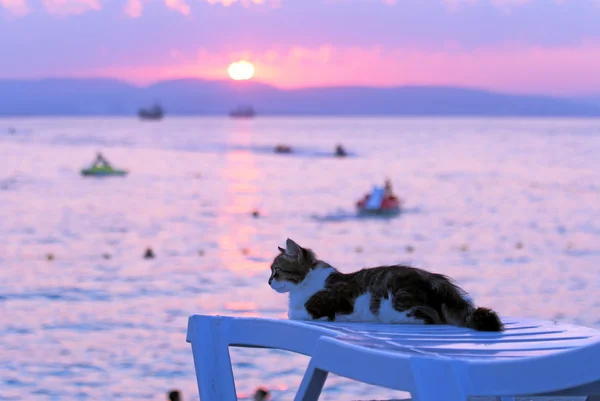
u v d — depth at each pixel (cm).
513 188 4888
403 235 2905
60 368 1104
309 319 534
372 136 16638
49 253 2352
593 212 3650
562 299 1719
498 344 380
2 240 2614
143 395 980
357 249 2575
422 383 302
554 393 385
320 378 362
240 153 9106
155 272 2048
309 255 553
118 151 9100
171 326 1402
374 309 506
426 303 485
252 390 995
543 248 2578
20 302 1619
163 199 4122
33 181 5106
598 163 7338
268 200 4141
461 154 9075
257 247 2561
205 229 3008
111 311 1536
